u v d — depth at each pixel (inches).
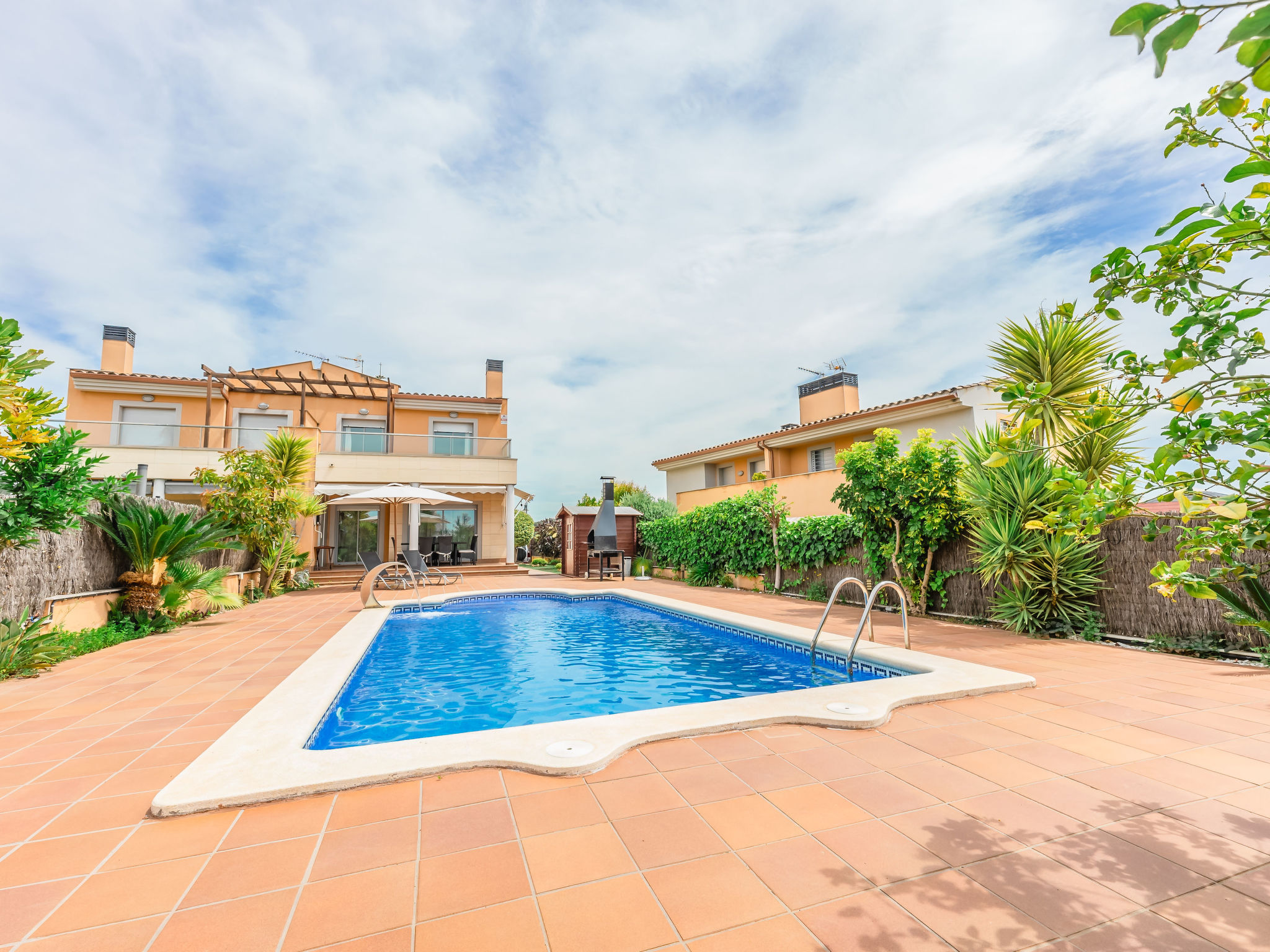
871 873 103.2
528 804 128.7
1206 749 159.3
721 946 85.6
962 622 384.8
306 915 93.1
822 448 820.0
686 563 735.7
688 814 124.0
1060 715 188.7
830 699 195.6
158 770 149.9
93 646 301.6
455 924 90.9
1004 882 100.6
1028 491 335.9
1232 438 69.4
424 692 260.2
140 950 85.6
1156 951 84.4
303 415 847.7
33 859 108.9
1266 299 68.2
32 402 256.8
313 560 775.7
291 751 153.2
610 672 297.3
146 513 363.9
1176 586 80.8
